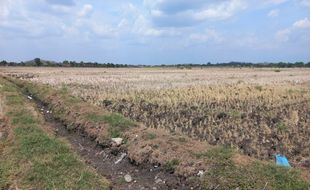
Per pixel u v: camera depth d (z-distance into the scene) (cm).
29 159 1298
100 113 2009
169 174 1263
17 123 1800
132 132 1596
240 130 1870
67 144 1516
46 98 2975
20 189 1105
